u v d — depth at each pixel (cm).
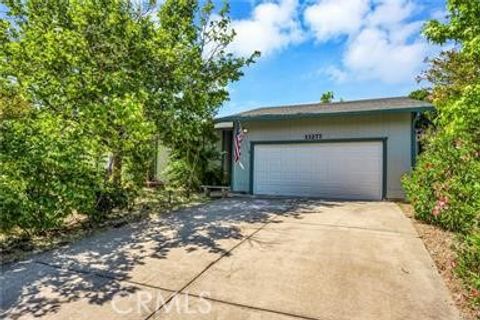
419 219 748
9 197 578
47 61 842
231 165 1371
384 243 580
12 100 959
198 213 870
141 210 898
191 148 1297
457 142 634
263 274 452
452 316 338
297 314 348
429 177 714
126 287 419
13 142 619
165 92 968
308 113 1166
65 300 387
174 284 425
